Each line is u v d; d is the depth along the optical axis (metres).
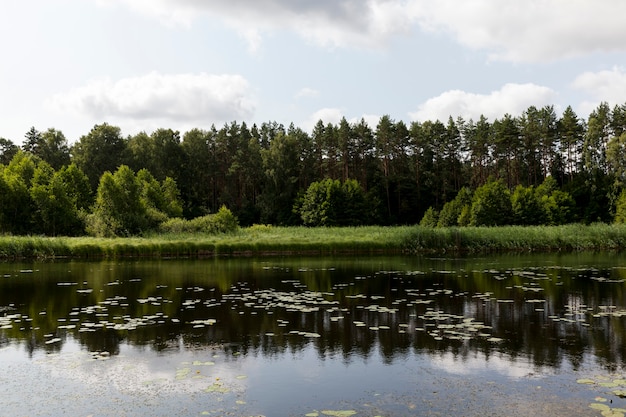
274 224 72.81
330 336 9.74
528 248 34.00
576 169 76.56
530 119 75.81
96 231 38.72
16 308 12.80
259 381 7.18
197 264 25.12
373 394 6.64
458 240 33.62
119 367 7.84
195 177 78.75
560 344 9.04
